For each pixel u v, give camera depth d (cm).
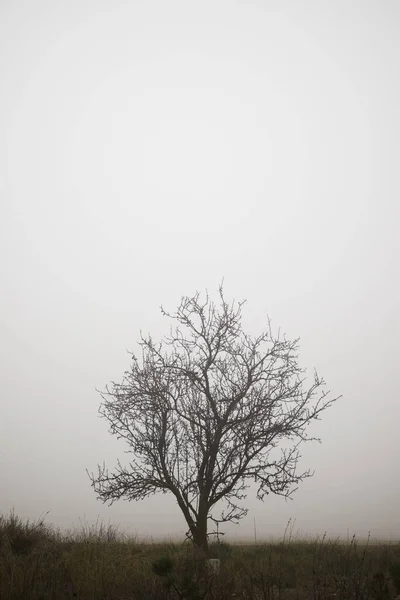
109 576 959
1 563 990
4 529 1406
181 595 746
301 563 1252
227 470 1546
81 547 1216
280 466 1529
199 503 1523
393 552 1530
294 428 1533
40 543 1321
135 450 1554
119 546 1324
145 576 953
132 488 1527
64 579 973
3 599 838
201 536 1485
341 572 1022
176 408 1555
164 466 1541
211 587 822
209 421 1534
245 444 1512
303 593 946
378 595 768
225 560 1341
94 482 1553
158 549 1534
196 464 1549
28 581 885
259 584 991
